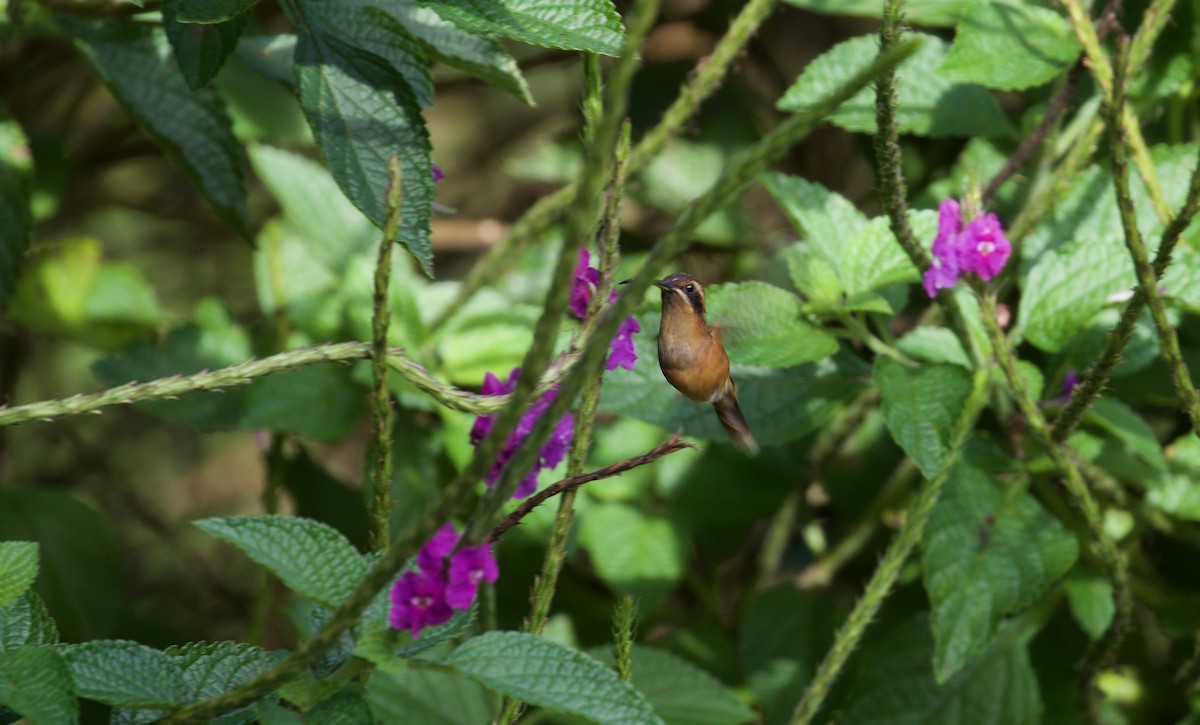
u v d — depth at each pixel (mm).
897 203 2967
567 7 2898
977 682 3127
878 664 3137
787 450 3252
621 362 2867
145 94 3086
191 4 2920
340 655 2852
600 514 3211
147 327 3387
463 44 3010
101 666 2840
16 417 2863
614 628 2883
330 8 2938
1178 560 3166
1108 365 2975
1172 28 3137
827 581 3254
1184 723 3137
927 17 3141
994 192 3102
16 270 3115
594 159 2719
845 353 3117
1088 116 3160
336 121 2926
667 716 3109
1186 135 3207
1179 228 2920
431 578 2807
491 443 2750
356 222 3320
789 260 3092
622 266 3363
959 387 3025
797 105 3143
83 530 3248
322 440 3186
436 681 3115
